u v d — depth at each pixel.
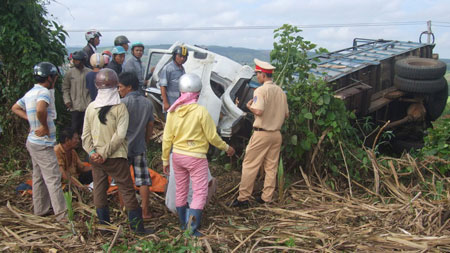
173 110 4.03
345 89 7.84
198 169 4.02
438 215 4.23
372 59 9.52
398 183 5.28
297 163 5.94
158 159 6.62
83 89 6.51
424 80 8.44
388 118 9.37
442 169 5.49
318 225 4.22
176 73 6.15
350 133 6.05
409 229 4.07
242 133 6.84
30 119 4.16
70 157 5.07
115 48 6.81
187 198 4.38
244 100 7.39
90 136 3.86
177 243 3.77
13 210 4.42
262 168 5.66
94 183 4.00
